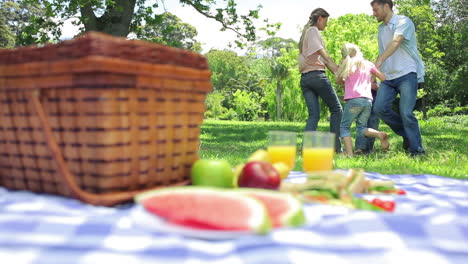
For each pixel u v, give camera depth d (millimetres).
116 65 1431
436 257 1104
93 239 1106
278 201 1309
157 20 10469
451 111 34750
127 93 1494
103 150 1479
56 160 1496
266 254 1023
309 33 5953
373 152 6406
